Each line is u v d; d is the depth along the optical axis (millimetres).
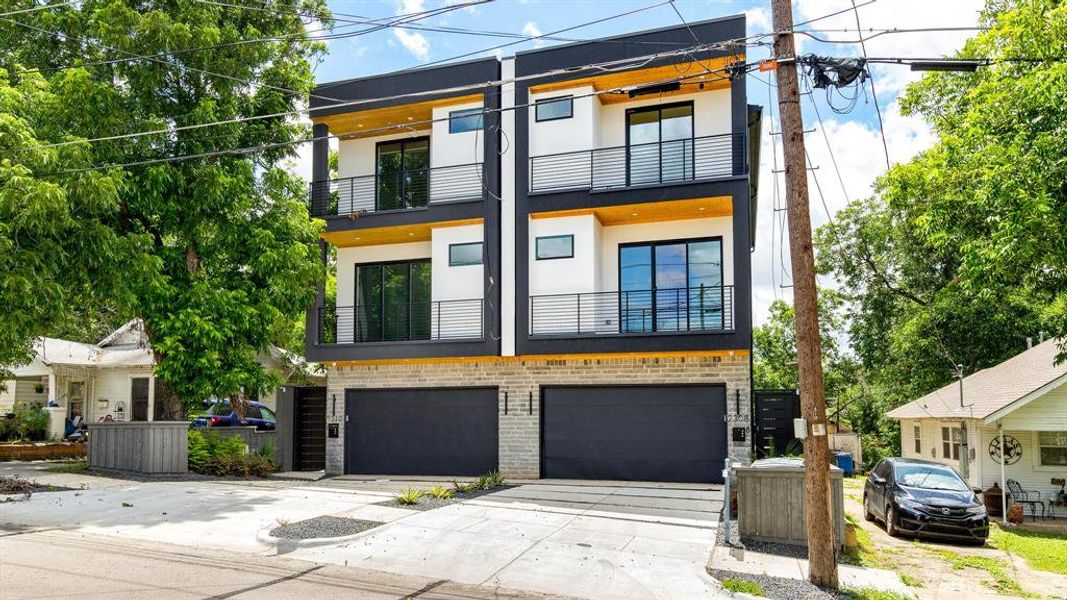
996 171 13375
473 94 20047
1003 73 14828
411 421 20766
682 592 9086
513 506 14094
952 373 29078
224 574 9039
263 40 15914
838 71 10695
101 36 17250
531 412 19531
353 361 20719
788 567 10484
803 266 10008
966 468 22578
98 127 16984
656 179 19328
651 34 18625
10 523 11992
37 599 7629
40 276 14820
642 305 19453
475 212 19719
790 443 20219
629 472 18781
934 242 16188
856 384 43344
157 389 27109
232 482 17328
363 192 22125
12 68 17672
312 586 8664
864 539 15086
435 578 9359
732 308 17750
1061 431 20109
